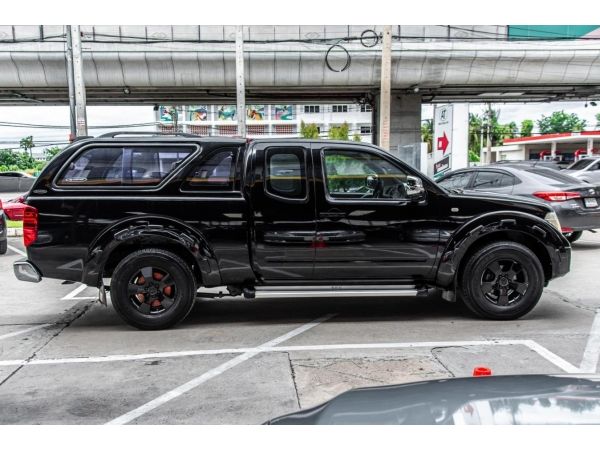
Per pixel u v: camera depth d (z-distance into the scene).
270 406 3.68
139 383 4.12
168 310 5.48
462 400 1.67
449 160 16.97
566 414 1.56
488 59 21.41
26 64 20.75
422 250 5.61
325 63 21.09
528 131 87.75
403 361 4.53
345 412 1.73
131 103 27.11
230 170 5.50
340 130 61.62
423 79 21.88
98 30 20.33
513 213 5.64
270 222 5.47
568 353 4.69
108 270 5.54
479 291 5.69
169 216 5.38
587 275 8.09
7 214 13.61
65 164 5.41
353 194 5.61
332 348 4.91
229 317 6.08
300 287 5.59
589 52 21.31
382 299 6.90
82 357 4.74
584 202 9.59
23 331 5.59
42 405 3.72
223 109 81.31
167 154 5.48
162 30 20.47
